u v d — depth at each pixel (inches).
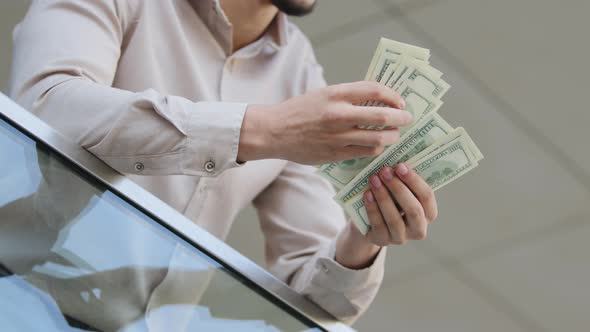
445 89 68.7
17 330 57.2
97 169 67.1
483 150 175.0
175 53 83.7
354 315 77.9
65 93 70.8
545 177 176.9
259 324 70.4
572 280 186.4
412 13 165.9
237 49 89.9
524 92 170.7
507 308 190.2
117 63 81.6
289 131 67.0
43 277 60.6
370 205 71.2
